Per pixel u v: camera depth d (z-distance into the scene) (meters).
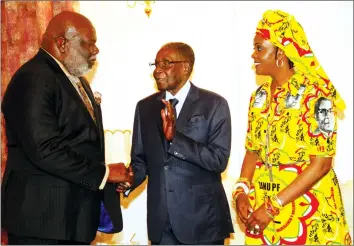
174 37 4.12
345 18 4.06
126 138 4.12
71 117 2.56
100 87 4.15
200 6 4.12
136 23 4.15
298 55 2.49
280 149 2.55
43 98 2.45
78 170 2.51
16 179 2.56
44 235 2.50
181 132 2.91
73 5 3.82
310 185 2.48
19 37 3.44
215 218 2.92
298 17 4.09
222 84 4.12
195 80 4.12
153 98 3.11
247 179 2.75
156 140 2.97
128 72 4.16
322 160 2.47
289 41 2.49
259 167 2.69
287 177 2.55
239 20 4.11
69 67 2.66
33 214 2.50
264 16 2.57
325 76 2.54
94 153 2.66
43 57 2.62
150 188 2.98
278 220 2.57
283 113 2.54
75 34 2.63
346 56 4.06
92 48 2.70
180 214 2.88
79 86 2.78
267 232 2.62
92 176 2.56
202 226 2.88
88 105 2.76
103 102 4.15
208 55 4.12
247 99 4.11
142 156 3.10
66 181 2.56
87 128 2.62
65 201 2.54
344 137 4.07
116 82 4.16
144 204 4.16
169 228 2.94
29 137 2.41
